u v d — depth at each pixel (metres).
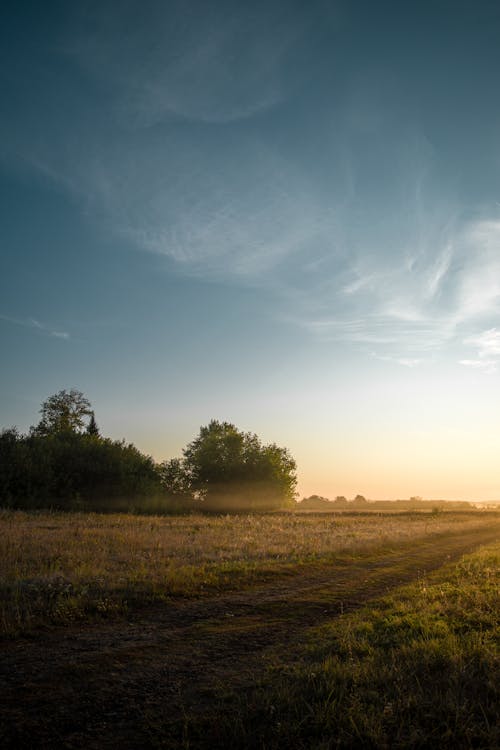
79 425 76.12
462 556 20.55
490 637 8.06
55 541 18.66
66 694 6.30
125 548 18.11
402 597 11.91
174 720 5.62
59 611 9.70
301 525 34.22
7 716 5.66
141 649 8.12
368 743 4.96
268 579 14.38
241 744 5.06
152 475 57.97
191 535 23.94
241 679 6.84
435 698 5.76
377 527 34.16
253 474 68.50
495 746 4.80
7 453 47.69
